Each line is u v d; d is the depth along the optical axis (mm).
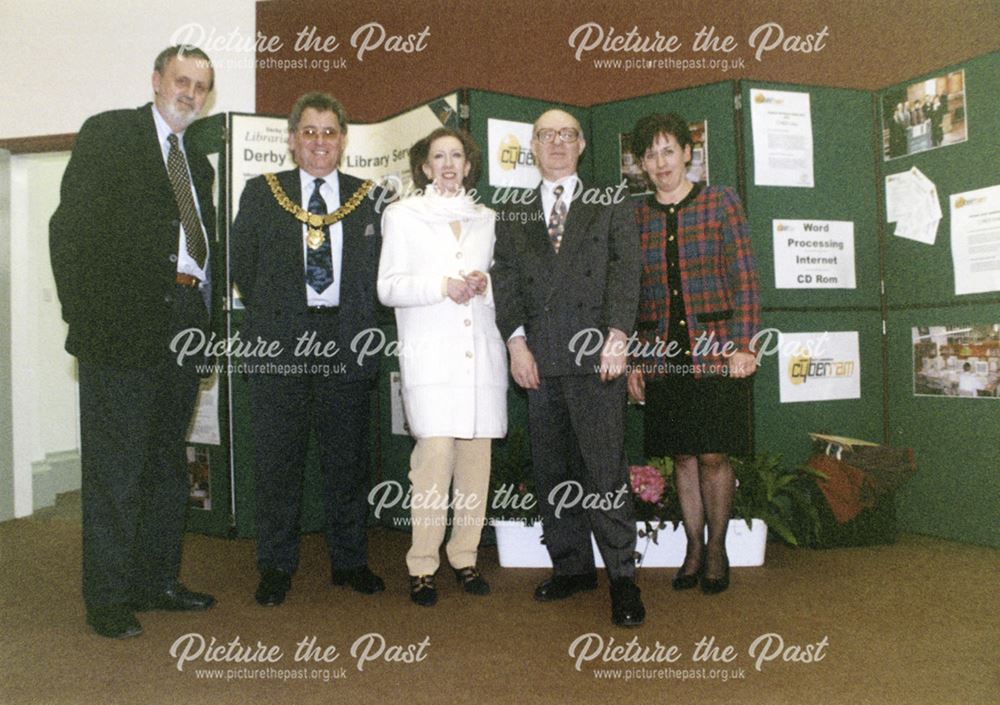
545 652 2000
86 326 2172
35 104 4496
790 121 3375
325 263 2551
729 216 2559
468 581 2596
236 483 3559
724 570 2570
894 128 3463
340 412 2580
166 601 2436
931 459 3363
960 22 3707
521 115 3371
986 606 2344
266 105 4477
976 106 3156
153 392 2297
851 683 1772
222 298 3541
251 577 2863
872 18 3920
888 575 2725
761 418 3332
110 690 1798
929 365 3361
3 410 4242
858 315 3492
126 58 4465
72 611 2465
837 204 3449
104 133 2229
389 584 2729
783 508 3111
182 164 2430
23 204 4477
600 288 2348
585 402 2324
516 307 2453
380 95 4426
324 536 3643
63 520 4270
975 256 3180
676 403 2586
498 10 4309
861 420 3488
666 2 4176
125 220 2227
